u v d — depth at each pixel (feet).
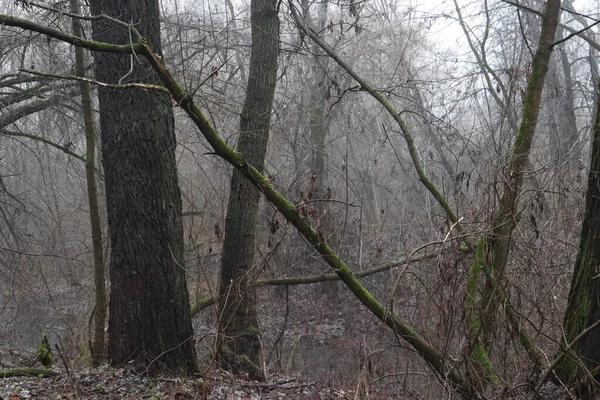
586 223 16.30
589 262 16.05
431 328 20.34
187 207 41.47
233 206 29.04
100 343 27.14
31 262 41.14
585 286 16.14
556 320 21.54
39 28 14.79
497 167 19.53
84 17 15.76
